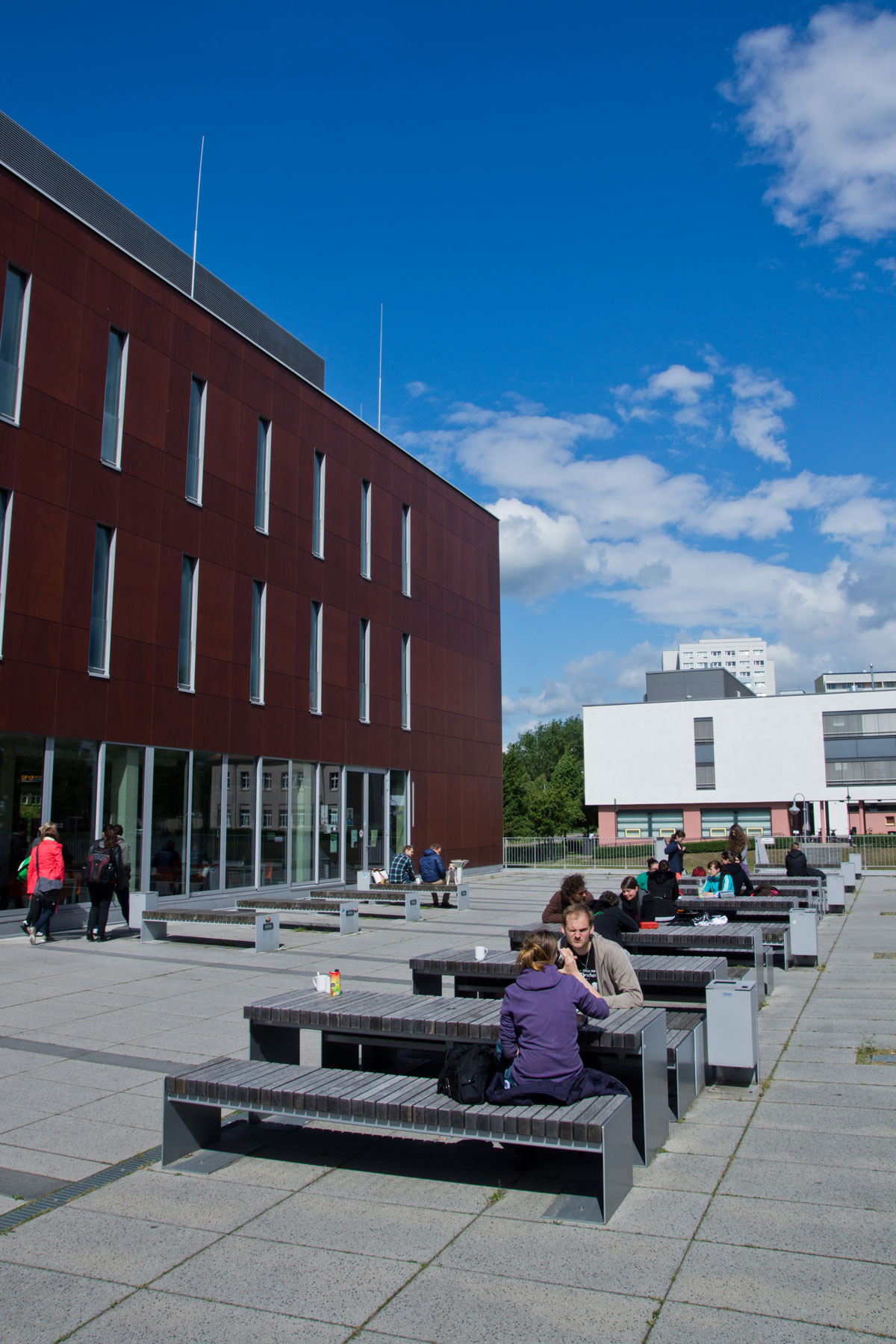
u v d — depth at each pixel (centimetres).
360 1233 486
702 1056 732
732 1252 454
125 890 1727
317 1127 651
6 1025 945
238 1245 474
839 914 1962
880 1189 522
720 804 6831
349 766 2648
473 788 3397
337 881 2564
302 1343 385
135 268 1962
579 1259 452
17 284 1705
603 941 688
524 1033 544
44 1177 566
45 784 1694
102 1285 435
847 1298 409
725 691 8062
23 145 2075
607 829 7038
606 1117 502
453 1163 585
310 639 2495
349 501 2723
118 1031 919
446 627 3262
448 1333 390
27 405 1700
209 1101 573
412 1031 648
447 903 2245
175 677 2011
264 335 2784
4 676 1627
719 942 1034
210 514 2144
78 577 1781
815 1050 823
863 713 6656
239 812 2198
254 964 1334
